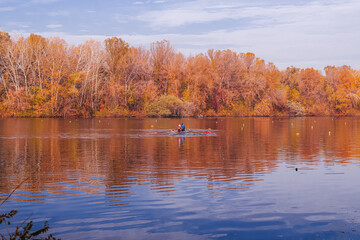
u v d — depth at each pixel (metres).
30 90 97.06
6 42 97.94
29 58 99.94
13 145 35.69
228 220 13.18
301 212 14.09
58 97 99.38
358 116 134.75
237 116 121.88
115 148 33.69
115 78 108.56
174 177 20.31
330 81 144.12
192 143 38.41
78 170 22.42
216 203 15.16
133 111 107.38
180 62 116.12
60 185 18.30
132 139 42.53
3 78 95.38
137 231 12.13
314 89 144.38
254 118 108.69
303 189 17.53
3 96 97.62
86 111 101.62
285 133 52.66
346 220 13.23
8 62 96.50
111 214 13.73
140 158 27.52
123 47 116.25
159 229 12.30
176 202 15.30
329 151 31.75
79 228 12.35
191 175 20.86
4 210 14.20
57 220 13.12
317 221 13.13
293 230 12.28
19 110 94.44
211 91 120.38
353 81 141.75
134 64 109.06
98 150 32.16
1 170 22.36
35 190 17.27
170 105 107.69
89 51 102.50
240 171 22.14
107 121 82.44
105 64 110.50
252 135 49.00
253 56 128.38
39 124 68.62
